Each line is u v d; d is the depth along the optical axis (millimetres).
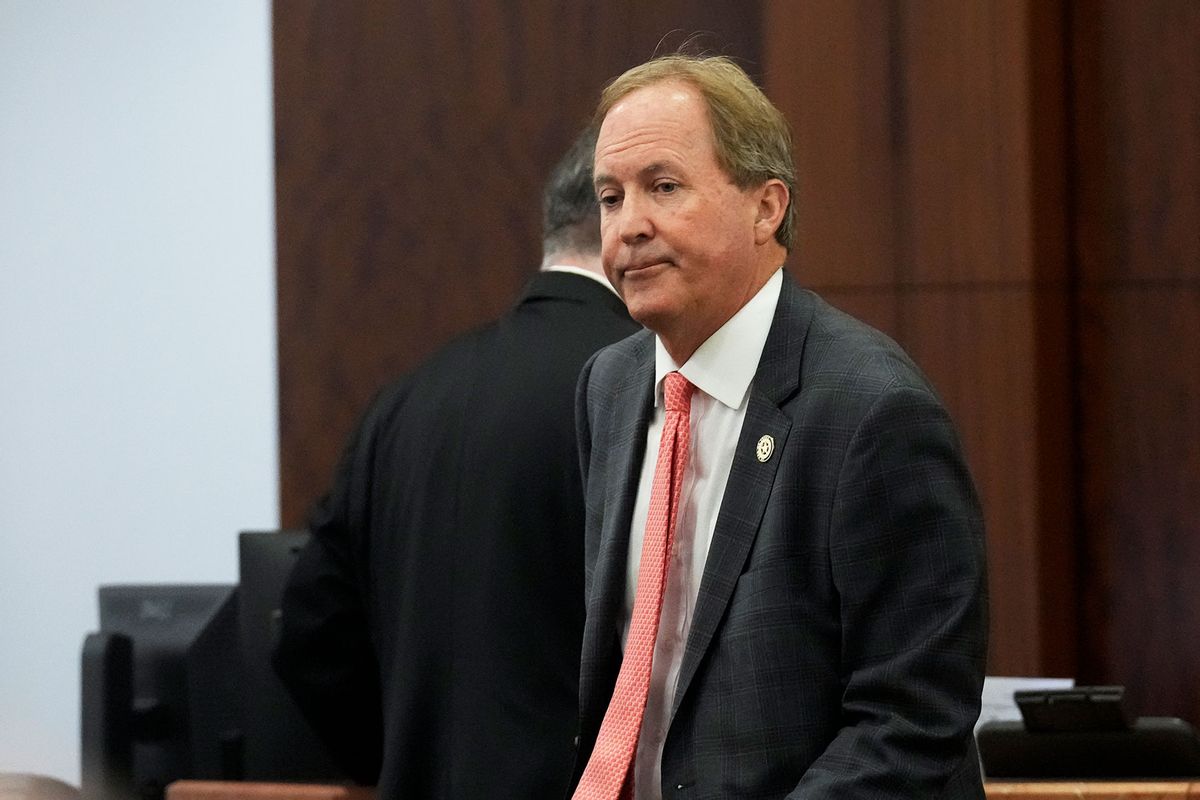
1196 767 8414
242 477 16016
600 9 15039
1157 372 13625
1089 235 13812
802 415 6051
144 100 16172
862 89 13672
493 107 15289
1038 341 13500
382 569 9016
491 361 8883
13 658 16422
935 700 5730
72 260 16328
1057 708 8500
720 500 6285
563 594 8383
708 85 6199
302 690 9383
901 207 13617
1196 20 13453
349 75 15484
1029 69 13414
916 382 5988
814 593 5977
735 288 6262
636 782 6285
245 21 15945
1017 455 13516
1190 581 13516
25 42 16328
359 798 9086
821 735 5930
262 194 15930
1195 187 13477
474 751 8273
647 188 6141
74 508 16359
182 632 11367
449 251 15375
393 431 9094
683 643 6250
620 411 6820
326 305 15508
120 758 10727
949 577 5816
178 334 16141
